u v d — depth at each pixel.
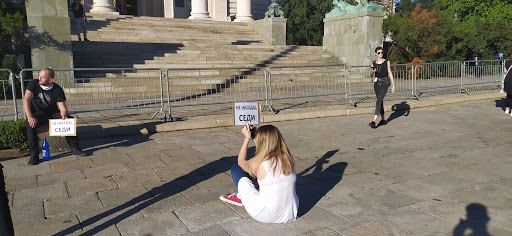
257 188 4.28
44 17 12.36
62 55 12.72
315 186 5.14
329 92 13.27
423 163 6.12
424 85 13.18
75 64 14.37
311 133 8.45
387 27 21.36
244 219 4.12
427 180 5.32
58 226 3.98
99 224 4.03
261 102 11.41
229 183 5.25
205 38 21.48
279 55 19.45
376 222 4.04
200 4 27.64
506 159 6.27
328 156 6.61
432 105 12.23
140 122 8.77
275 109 10.67
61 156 6.54
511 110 10.48
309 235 3.77
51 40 12.52
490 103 12.71
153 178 5.45
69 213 4.29
